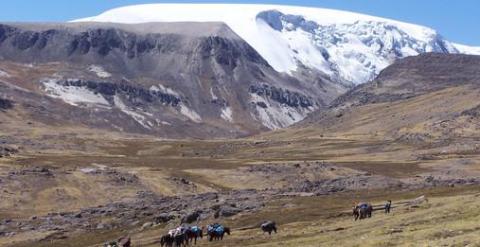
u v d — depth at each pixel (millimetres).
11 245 102625
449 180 139750
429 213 71250
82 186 165125
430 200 92438
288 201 113625
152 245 83312
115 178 173375
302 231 76000
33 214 144375
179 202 125000
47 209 149500
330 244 58625
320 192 129875
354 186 140375
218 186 181125
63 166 191875
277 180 184875
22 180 162500
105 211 126000
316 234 71500
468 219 61656
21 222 123375
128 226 107375
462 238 49031
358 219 81500
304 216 94000
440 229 56094
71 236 104562
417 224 65312
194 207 112312
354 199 112500
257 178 187500
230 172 195250
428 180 146375
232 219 99625
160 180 178000
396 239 54406
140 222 108312
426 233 54938
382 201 105000
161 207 120000
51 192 158500
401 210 84375
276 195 126375
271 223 79375
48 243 100188
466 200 79000
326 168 196125
